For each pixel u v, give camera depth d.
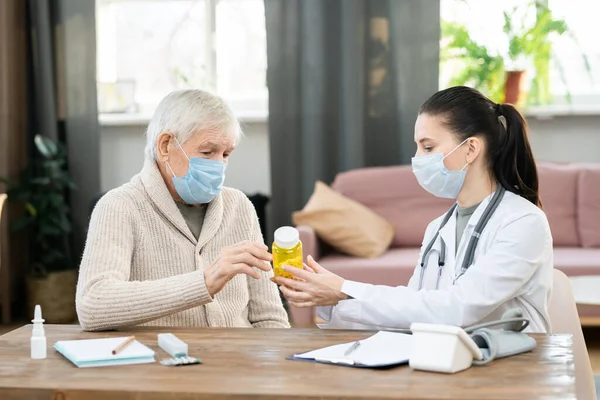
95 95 5.22
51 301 4.91
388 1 4.96
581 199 4.50
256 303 2.23
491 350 1.53
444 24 5.05
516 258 1.84
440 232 2.05
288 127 5.10
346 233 4.32
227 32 5.42
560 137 4.99
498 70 4.96
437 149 1.98
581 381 1.88
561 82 5.04
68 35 5.21
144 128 5.38
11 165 5.11
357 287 1.84
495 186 2.00
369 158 5.06
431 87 4.95
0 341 1.77
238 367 1.52
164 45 5.46
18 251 5.23
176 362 1.55
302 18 5.04
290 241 1.84
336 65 5.04
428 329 1.48
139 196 2.08
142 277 2.06
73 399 1.41
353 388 1.37
